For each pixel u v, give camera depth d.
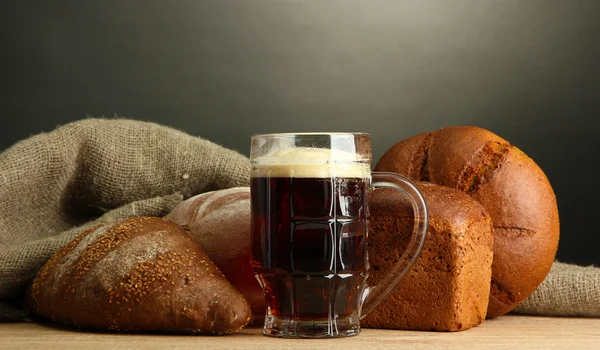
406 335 0.99
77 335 0.99
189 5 2.09
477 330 1.03
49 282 1.04
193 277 0.98
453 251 1.00
